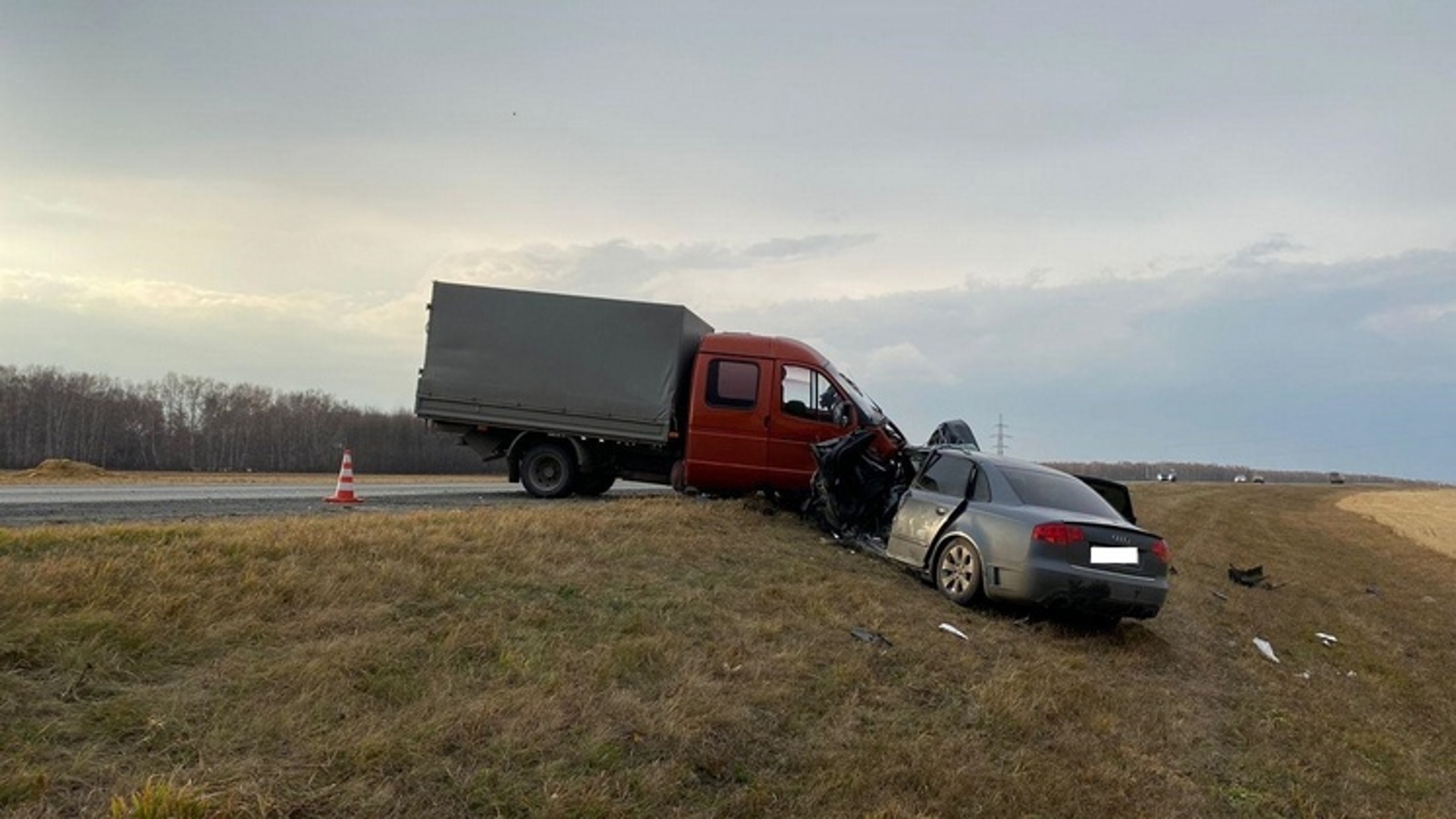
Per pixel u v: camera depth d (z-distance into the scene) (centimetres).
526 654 473
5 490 1404
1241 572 1520
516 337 1337
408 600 539
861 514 1108
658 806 355
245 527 667
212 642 427
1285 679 832
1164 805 462
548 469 1347
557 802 335
